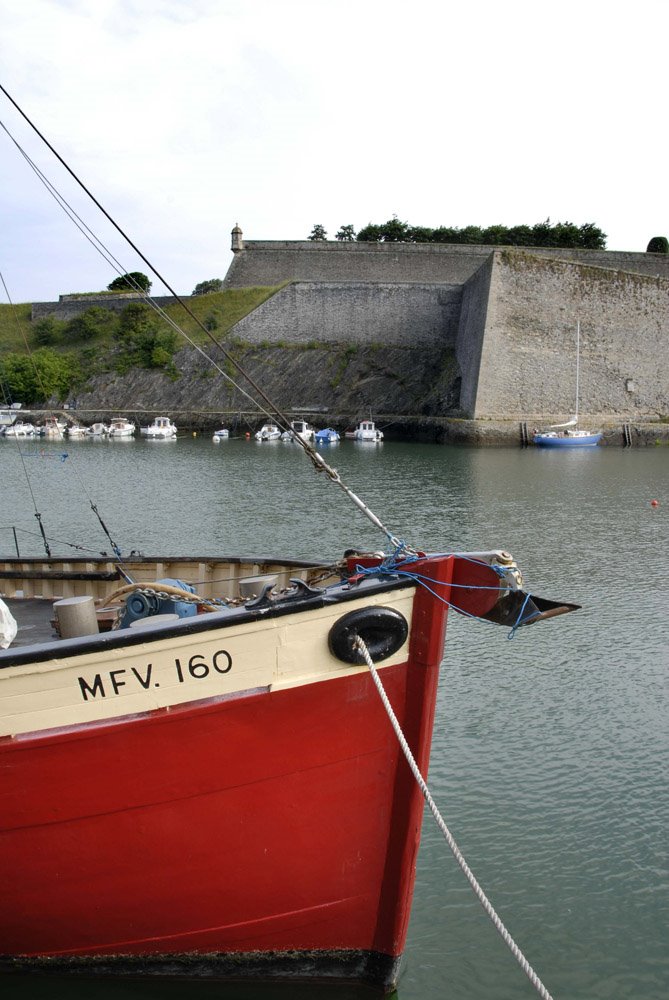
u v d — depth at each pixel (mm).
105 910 5496
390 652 5266
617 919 6574
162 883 5426
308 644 5145
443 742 9445
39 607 8438
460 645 12680
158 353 79250
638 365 56875
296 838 5461
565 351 55969
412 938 6398
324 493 30328
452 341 70875
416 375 70000
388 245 79000
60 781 5145
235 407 73688
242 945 5711
